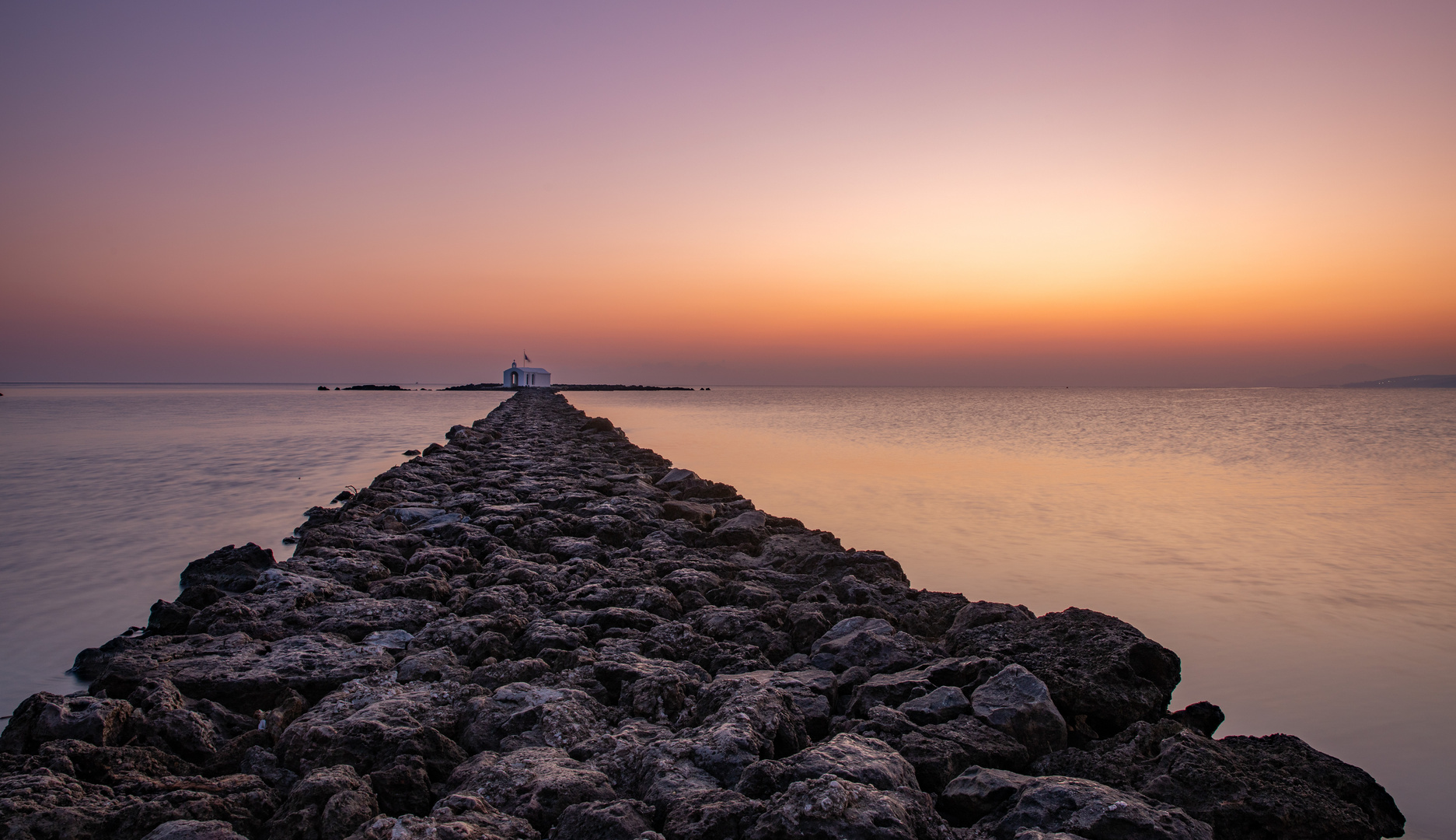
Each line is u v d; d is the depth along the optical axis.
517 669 6.52
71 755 4.85
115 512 16.25
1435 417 59.84
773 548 11.77
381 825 4.02
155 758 5.12
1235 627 9.65
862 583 9.38
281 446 29.95
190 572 9.68
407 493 16.14
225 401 78.75
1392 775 6.27
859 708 5.98
